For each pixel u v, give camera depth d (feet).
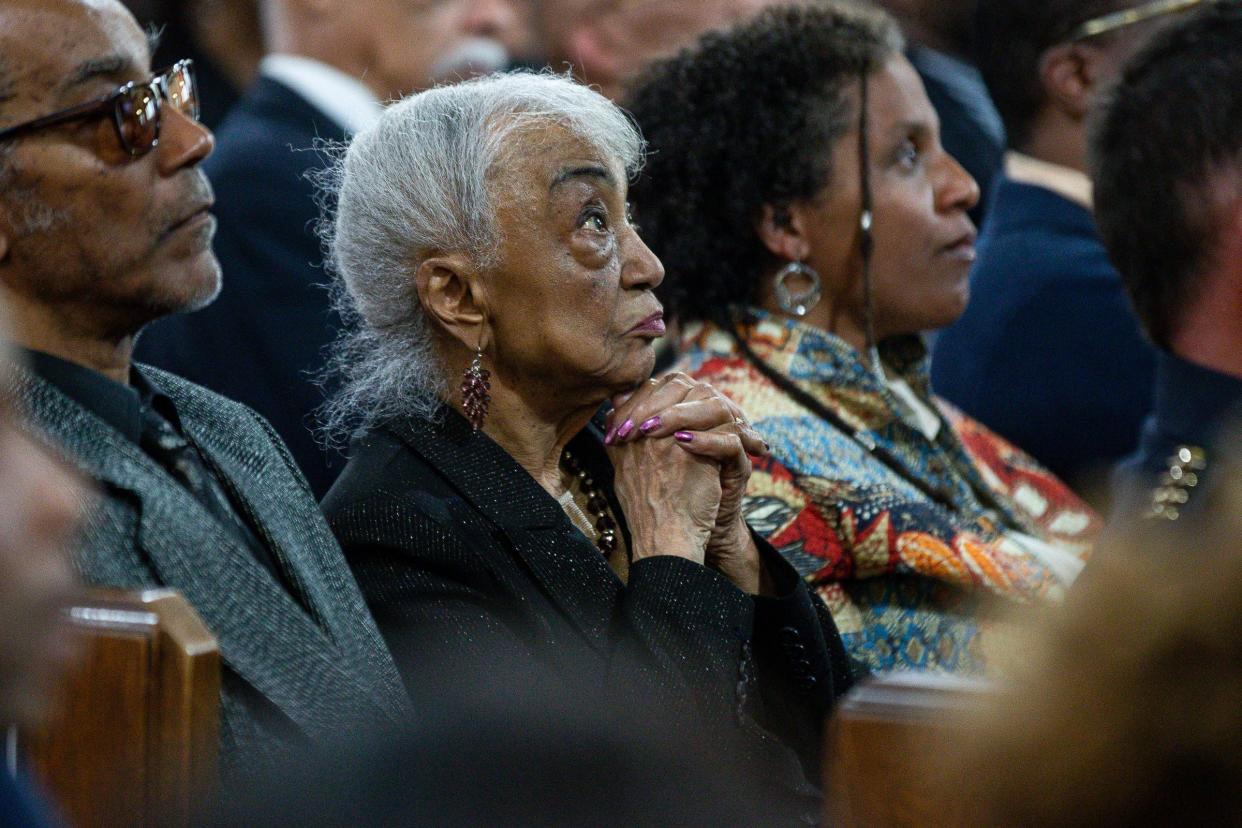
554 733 9.91
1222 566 10.64
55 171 22.06
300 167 40.27
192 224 23.27
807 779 27.22
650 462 26.78
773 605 27.17
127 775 17.52
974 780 10.93
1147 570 10.85
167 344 39.40
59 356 22.76
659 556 25.75
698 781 10.07
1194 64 25.90
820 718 27.35
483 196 25.66
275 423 38.83
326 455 38.45
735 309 34.09
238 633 21.26
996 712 10.97
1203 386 25.46
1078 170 42.91
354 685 21.81
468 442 26.25
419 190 25.91
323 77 42.19
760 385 33.24
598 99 26.78
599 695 24.68
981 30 44.32
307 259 39.68
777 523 31.40
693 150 33.71
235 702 21.11
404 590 24.91
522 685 11.00
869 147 33.81
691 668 24.79
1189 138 25.61
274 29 43.68
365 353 27.73
